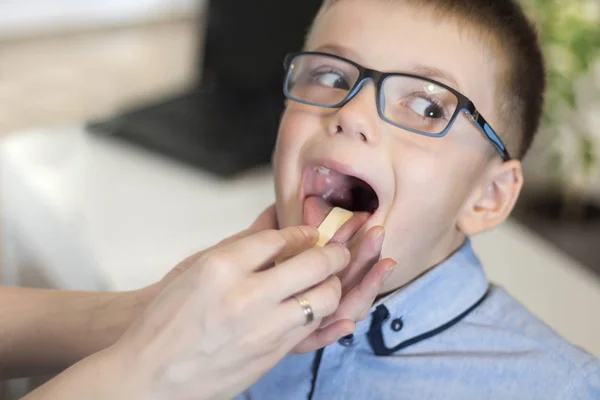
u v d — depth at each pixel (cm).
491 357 66
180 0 314
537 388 65
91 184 100
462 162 66
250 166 103
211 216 96
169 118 114
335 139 64
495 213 70
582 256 115
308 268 55
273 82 114
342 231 63
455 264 69
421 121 65
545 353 66
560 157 120
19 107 210
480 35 66
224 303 53
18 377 70
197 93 123
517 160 71
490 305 70
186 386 54
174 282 55
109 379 54
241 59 117
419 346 68
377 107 64
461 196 67
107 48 272
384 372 67
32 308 69
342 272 61
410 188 64
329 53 67
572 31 104
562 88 107
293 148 66
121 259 88
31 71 243
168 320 54
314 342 59
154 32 293
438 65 65
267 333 54
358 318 60
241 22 115
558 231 123
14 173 104
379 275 58
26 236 101
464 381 66
